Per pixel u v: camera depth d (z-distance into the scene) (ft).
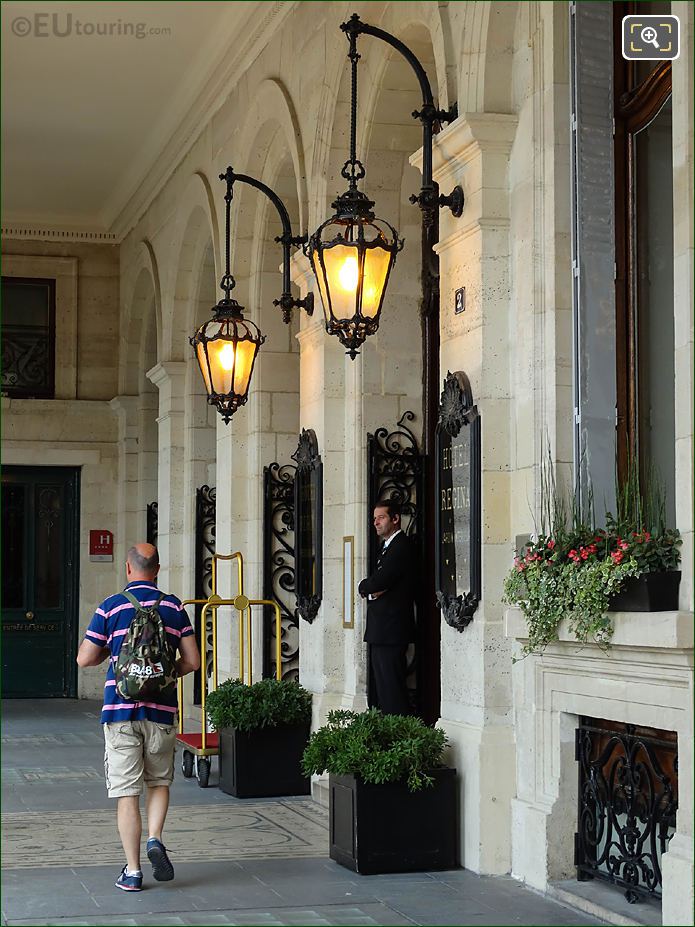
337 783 25.08
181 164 50.26
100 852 26.05
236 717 32.78
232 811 30.81
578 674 22.16
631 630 19.69
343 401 33.55
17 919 20.81
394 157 32.68
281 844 26.89
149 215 56.39
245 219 41.32
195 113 46.57
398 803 24.35
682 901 18.42
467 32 25.76
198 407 50.55
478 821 24.06
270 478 40.81
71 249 62.80
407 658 31.78
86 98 46.42
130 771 23.12
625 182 23.59
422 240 32.76
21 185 57.21
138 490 60.90
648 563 19.89
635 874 20.90
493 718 24.40
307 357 34.91
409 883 23.36
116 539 62.39
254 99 39.93
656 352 22.88
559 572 21.62
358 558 32.12
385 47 30.60
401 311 32.63
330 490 33.32
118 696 23.11
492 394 24.93
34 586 62.03
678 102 19.52
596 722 22.41
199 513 50.11
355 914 21.13
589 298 23.49
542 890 22.56
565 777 22.77
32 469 62.34
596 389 23.38
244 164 40.83
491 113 24.93
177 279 50.80
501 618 24.62
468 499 25.16
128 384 61.52
